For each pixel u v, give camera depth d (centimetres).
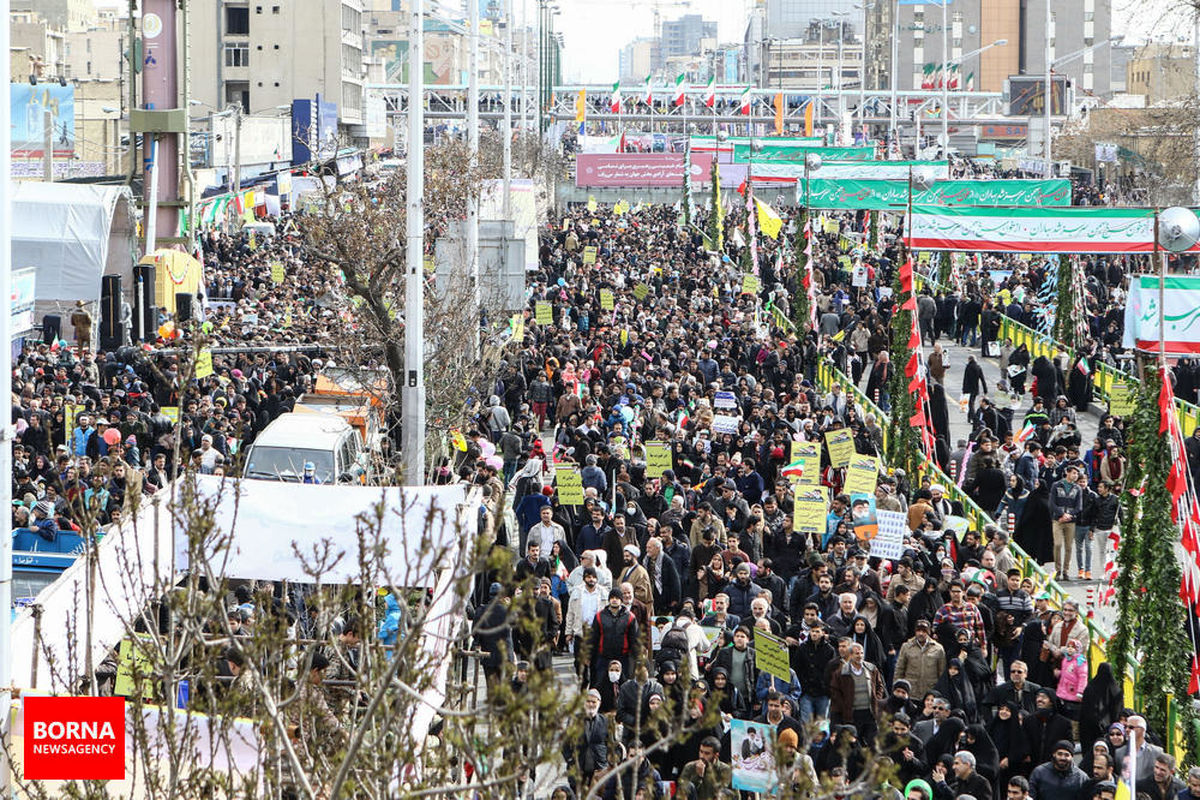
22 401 3175
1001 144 19825
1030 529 2895
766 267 7094
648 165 11231
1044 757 1764
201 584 1817
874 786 955
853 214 10919
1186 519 1956
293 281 5703
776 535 2447
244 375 3803
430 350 3094
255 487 1522
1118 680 1959
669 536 2320
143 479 1936
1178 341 2997
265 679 937
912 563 2166
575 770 1308
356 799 945
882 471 3142
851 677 1808
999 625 2102
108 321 4500
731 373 3962
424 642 1259
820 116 17812
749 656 1856
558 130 18625
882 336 4741
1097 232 4284
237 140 7962
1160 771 1593
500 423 3434
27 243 4578
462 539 940
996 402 4716
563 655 2248
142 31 5881
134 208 5478
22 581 1912
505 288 4172
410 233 2506
